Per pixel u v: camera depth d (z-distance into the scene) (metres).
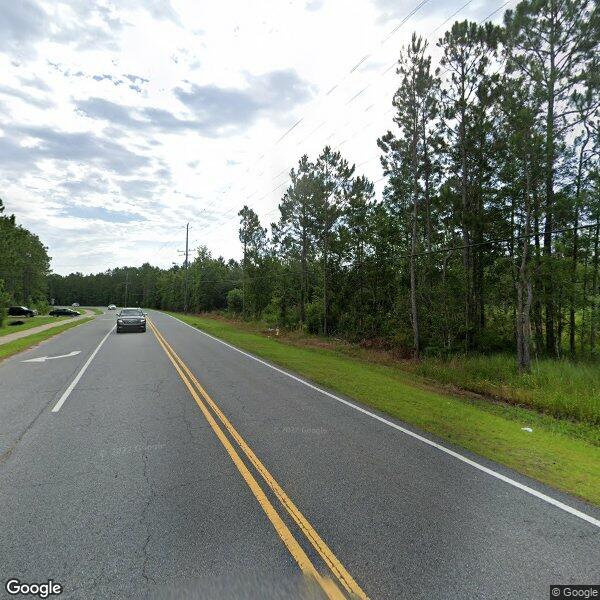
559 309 19.00
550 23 15.38
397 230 23.88
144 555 3.37
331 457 5.71
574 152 16.03
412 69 19.62
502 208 19.45
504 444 6.57
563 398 10.55
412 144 20.00
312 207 30.00
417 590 3.03
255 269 44.69
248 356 16.53
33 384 10.49
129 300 133.00
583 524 4.06
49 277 143.00
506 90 15.71
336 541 3.63
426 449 6.15
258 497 4.44
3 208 41.97
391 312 24.95
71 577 3.09
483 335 20.08
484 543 3.66
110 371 12.43
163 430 6.78
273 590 2.99
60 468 5.17
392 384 11.48
